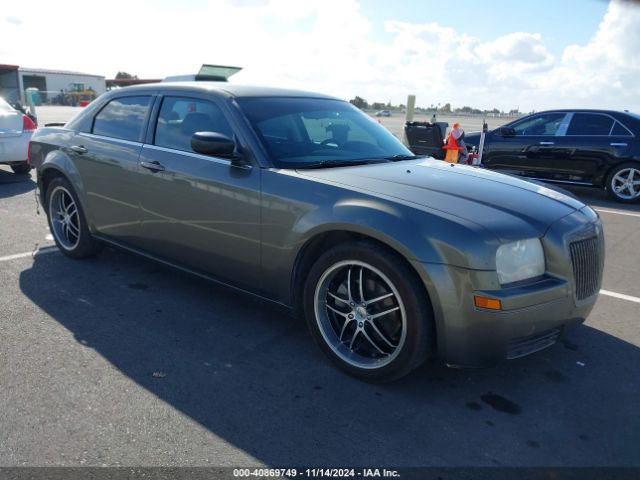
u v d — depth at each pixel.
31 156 5.04
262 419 2.59
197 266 3.74
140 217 4.00
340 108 4.20
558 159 9.45
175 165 3.66
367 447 2.42
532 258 2.67
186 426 2.52
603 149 8.91
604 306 4.20
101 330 3.49
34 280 4.33
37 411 2.59
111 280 4.38
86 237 4.64
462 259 2.53
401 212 2.71
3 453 2.29
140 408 2.65
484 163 10.48
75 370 2.98
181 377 2.95
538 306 2.62
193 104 3.76
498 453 2.41
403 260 2.71
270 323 3.67
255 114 3.52
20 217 6.37
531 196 3.10
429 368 3.15
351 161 3.53
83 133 4.52
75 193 4.58
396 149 4.03
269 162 3.26
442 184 3.09
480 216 2.68
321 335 3.10
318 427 2.55
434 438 2.50
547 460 2.37
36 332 3.43
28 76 46.78
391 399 2.81
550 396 2.89
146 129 3.99
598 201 9.02
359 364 2.96
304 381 2.96
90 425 2.50
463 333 2.59
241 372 3.03
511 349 2.65
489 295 2.51
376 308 2.92
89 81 50.91
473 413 2.71
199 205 3.53
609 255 5.62
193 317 3.73
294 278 3.17
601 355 3.38
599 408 2.79
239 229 3.33
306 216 2.99
